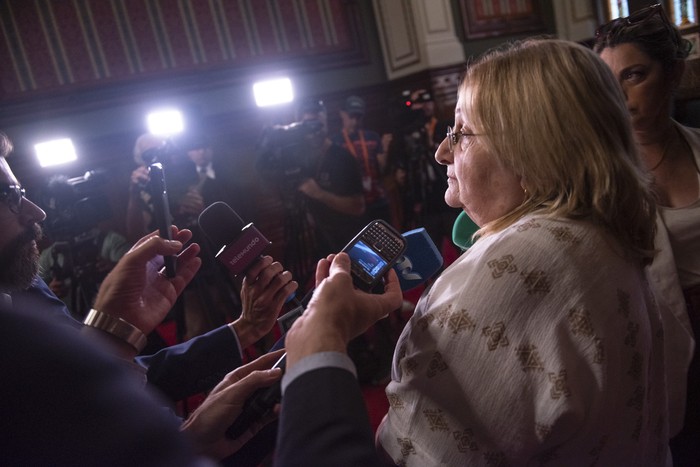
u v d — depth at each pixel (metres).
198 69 4.43
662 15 1.11
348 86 5.14
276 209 4.67
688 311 1.12
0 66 3.79
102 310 0.81
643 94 1.11
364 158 3.81
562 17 5.83
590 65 0.66
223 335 1.05
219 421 0.81
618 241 0.66
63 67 3.98
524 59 0.68
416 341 0.66
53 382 0.34
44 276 2.80
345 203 3.19
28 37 3.86
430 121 3.73
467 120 0.72
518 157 0.67
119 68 4.17
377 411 2.33
